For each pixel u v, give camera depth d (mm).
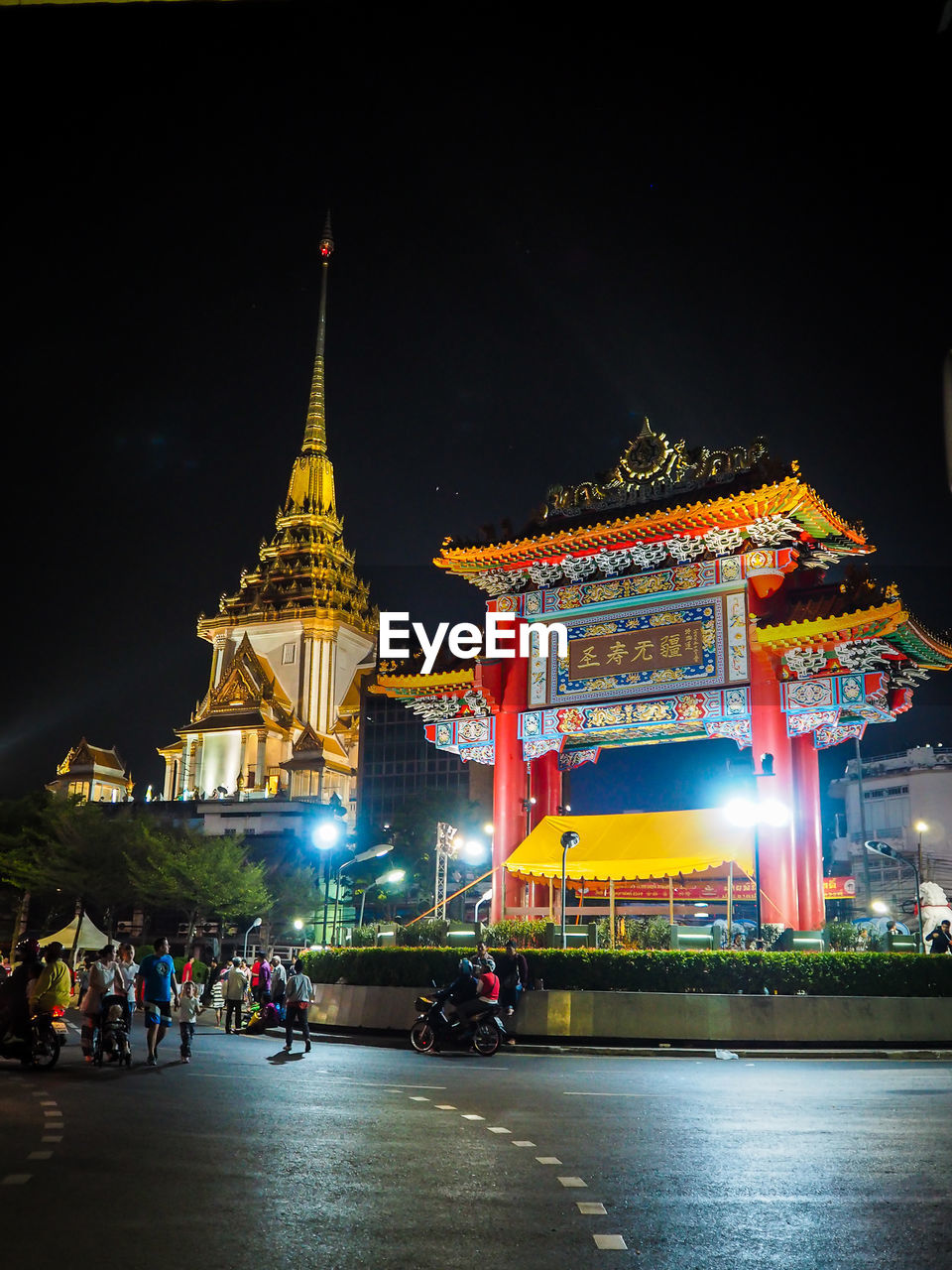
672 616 35125
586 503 37312
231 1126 13438
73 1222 8594
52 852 85562
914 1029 27375
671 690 34531
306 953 35406
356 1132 13117
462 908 49844
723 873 37656
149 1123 13570
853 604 31797
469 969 25547
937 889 37219
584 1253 7992
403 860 91875
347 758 138625
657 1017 26953
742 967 27797
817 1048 26469
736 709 33312
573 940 31484
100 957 22250
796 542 34281
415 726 113562
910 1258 7957
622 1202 9609
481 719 38656
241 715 140500
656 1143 12500
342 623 151875
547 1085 18453
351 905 96000
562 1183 10344
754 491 32469
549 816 37062
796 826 33281
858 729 33594
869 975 27797
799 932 29422
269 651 149750
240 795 128625
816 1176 10711
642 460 36375
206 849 83625
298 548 158000
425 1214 9070
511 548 37125
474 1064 23047
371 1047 28031
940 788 83250
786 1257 7957
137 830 86625
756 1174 10797
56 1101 15523
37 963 20828
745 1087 18234
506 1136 12930
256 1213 8992
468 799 107625
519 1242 8258
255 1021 34375
